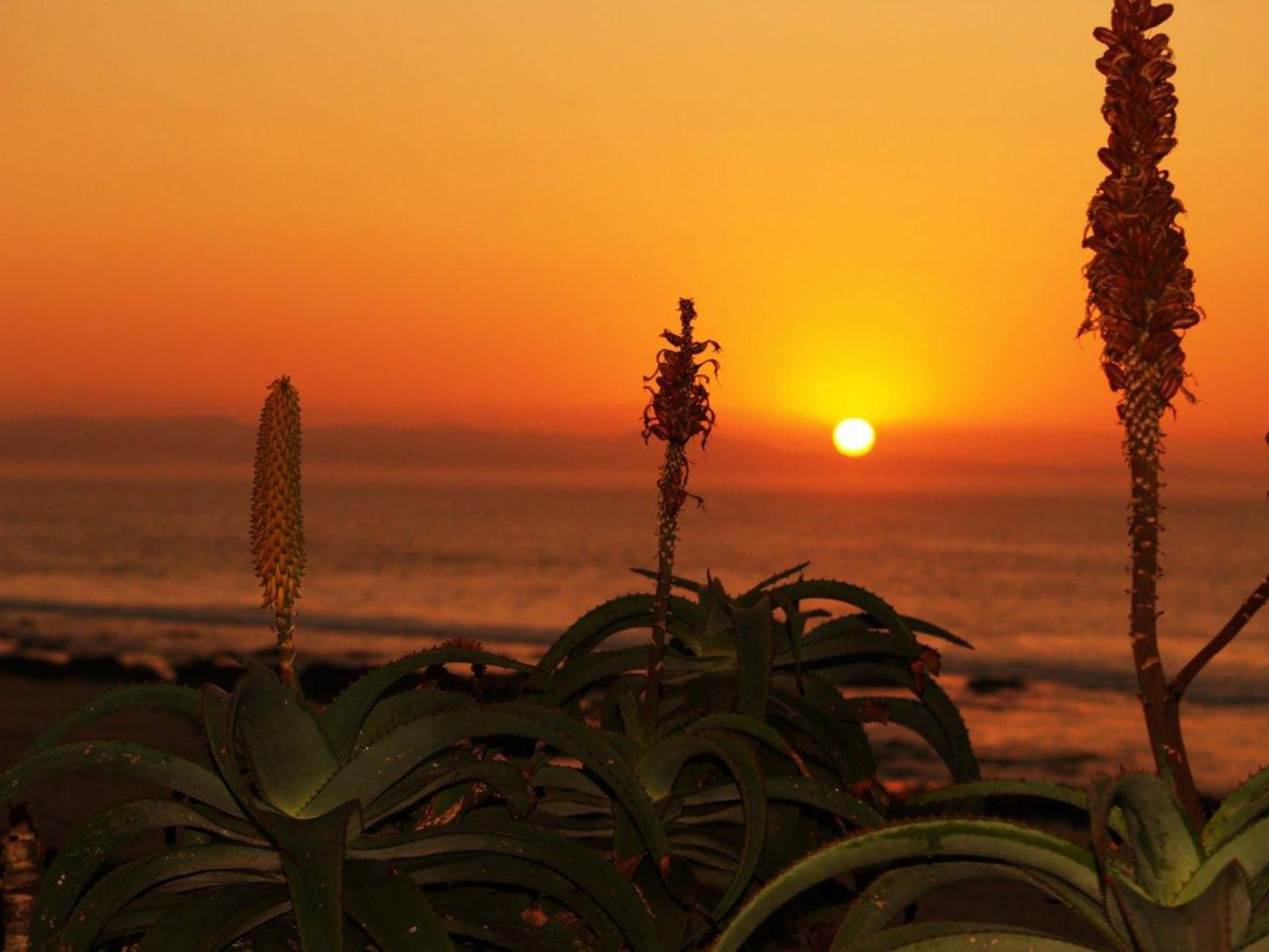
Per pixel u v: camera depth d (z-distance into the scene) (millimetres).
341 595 96000
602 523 191750
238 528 172375
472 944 3115
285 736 2951
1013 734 44406
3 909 4527
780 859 3645
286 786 2967
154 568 113875
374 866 2873
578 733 3059
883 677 4312
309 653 57594
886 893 2645
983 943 2396
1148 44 2518
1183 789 2447
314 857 2678
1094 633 80250
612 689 4074
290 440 3008
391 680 3223
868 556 139875
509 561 127688
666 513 3650
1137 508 2488
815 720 3932
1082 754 41188
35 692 32125
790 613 4133
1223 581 114562
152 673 45312
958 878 2600
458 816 3312
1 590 92562
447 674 3842
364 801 2953
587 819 3641
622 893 2949
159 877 2910
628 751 3494
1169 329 2451
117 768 2990
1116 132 2525
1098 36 2561
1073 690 54062
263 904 2867
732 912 3535
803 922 3756
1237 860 2268
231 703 2744
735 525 196750
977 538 168750
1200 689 55469
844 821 3822
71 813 14086
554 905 3268
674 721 3754
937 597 101188
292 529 3010
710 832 3619
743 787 3189
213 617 71062
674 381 3557
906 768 32375
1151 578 2479
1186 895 2311
